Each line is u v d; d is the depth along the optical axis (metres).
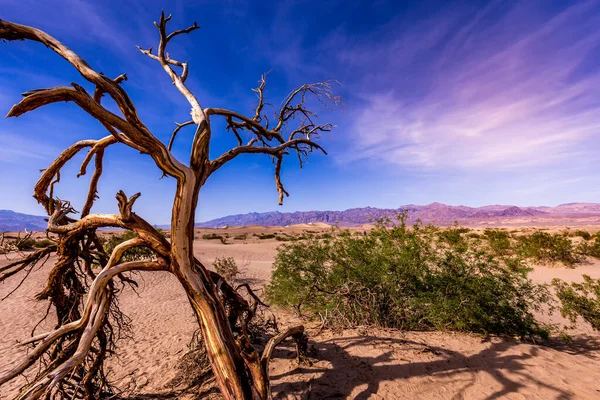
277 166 4.98
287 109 4.84
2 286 13.80
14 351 7.50
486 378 4.11
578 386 3.92
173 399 4.15
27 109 2.19
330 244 7.75
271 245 34.69
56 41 2.50
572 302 7.12
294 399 3.70
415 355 4.77
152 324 9.18
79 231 3.55
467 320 5.90
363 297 6.62
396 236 6.98
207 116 3.29
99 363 3.66
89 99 2.37
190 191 2.93
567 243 15.52
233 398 2.80
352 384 3.98
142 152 2.71
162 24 3.45
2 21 2.36
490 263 6.07
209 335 3.00
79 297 3.98
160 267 3.15
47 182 3.96
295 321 7.71
